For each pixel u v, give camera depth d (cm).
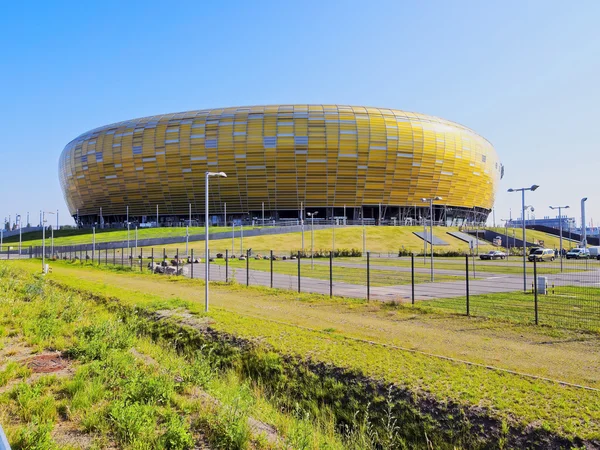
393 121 9250
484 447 723
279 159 9025
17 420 682
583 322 1463
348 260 5466
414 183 9619
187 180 9462
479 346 1171
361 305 1823
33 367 957
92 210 11231
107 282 2795
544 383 877
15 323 1359
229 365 1192
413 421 816
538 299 2041
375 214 10056
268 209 9444
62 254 6412
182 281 2847
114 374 897
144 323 1599
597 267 4275
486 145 11375
